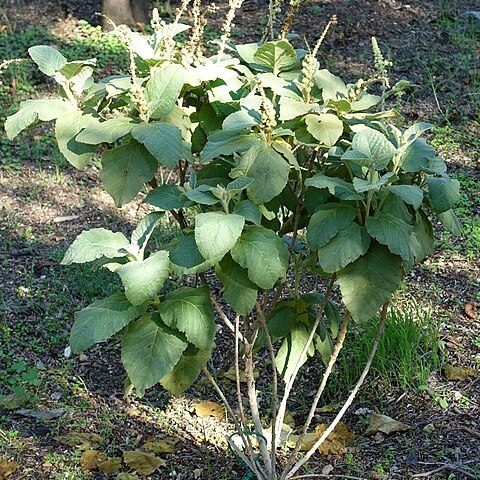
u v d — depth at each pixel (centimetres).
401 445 358
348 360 414
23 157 626
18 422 379
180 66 282
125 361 276
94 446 363
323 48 775
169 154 263
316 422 380
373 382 397
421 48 779
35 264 498
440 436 361
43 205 565
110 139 269
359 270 276
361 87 292
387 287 275
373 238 277
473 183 579
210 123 312
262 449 327
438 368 404
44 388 403
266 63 307
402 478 338
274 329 337
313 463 351
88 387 408
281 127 288
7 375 409
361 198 266
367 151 272
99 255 277
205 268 262
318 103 299
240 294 271
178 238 284
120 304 275
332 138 275
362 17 832
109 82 298
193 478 345
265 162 270
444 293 471
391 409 383
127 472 345
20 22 827
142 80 289
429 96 698
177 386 302
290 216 317
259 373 418
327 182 269
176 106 291
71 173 608
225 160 293
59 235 532
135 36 293
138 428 378
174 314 274
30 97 687
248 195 279
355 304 275
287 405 395
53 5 862
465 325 441
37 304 462
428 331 421
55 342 436
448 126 648
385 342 403
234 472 348
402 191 267
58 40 784
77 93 296
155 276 261
